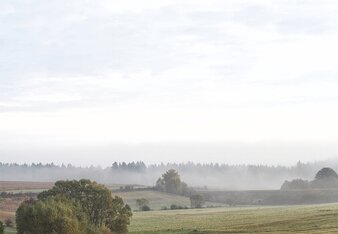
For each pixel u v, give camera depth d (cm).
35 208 7281
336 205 14362
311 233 7825
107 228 8475
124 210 8856
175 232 9169
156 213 14388
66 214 7344
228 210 14888
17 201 13612
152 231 9475
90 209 8569
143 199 17550
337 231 7956
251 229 9094
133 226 10638
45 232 7175
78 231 7438
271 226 9400
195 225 10425
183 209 16675
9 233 8212
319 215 10806
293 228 8812
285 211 12838
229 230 9112
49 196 8288
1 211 11700
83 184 8700
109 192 8694
